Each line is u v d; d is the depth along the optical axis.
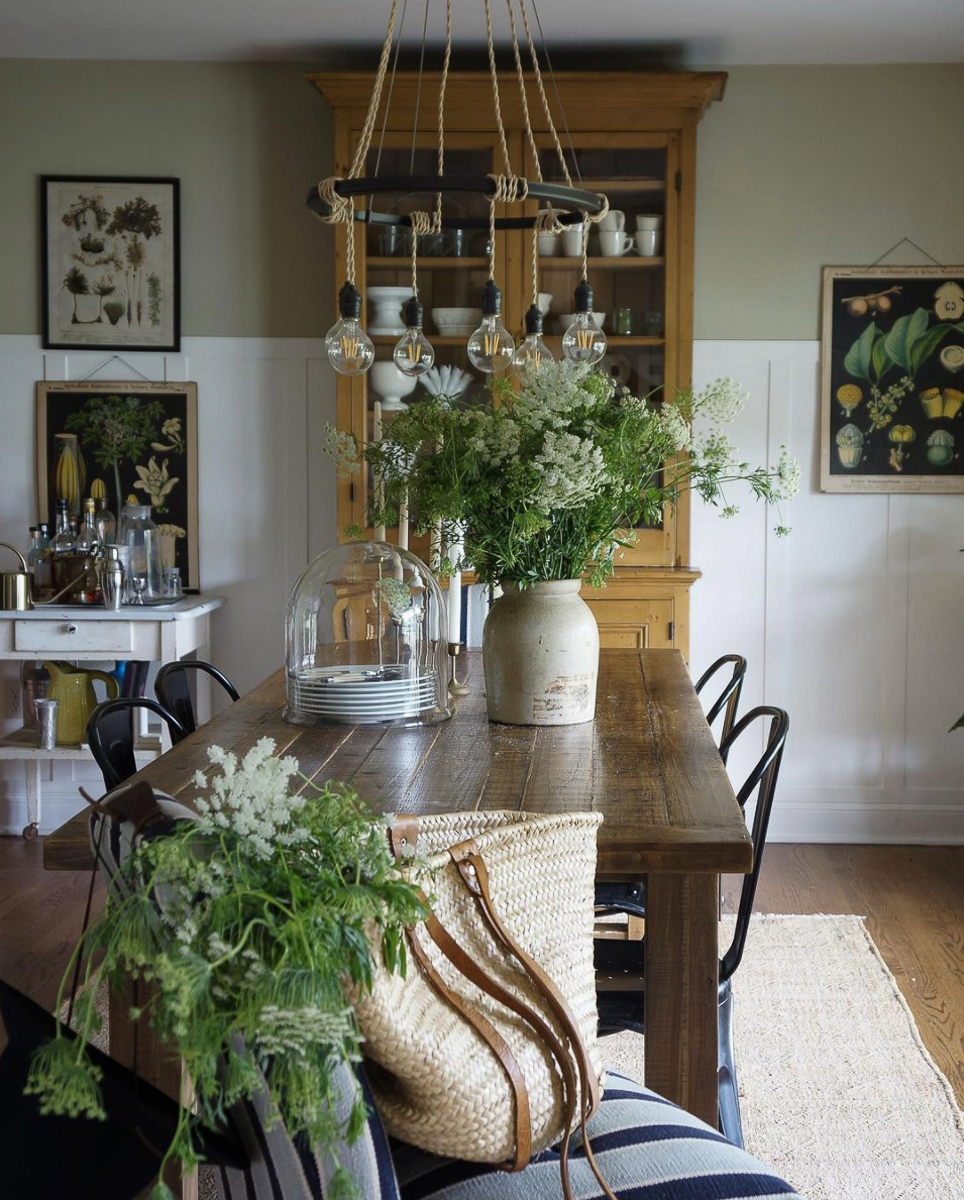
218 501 4.40
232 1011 1.00
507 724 2.41
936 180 4.25
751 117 4.26
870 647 4.39
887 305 4.28
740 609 4.40
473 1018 1.20
